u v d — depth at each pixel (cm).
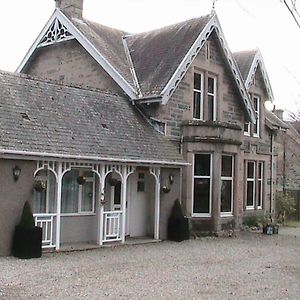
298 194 3025
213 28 1980
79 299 852
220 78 2053
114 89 1873
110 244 1516
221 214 1953
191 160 1850
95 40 1969
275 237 1966
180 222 1698
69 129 1447
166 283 1008
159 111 1788
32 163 1309
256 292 959
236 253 1466
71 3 2059
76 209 1541
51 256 1281
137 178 1744
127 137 1612
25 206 1273
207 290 959
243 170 2253
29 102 1440
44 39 2103
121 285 973
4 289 904
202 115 1980
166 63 1869
